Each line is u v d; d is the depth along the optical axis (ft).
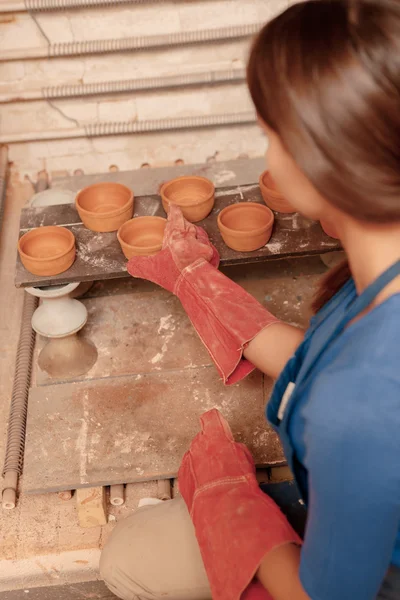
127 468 6.25
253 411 6.63
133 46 9.21
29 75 9.50
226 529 4.13
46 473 6.25
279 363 4.71
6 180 9.90
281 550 3.88
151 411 6.68
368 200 2.61
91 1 8.79
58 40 9.23
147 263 5.80
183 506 5.18
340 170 2.57
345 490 2.80
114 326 7.79
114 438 6.48
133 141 10.09
